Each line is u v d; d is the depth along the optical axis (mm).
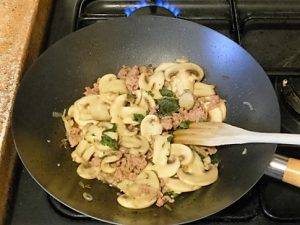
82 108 428
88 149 400
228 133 387
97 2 521
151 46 463
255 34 495
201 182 375
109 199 372
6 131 389
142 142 407
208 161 396
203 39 450
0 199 370
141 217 351
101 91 444
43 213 369
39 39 490
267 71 437
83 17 491
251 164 372
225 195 358
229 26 492
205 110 428
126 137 411
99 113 429
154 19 450
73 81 442
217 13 514
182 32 454
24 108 392
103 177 387
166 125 416
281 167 350
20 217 368
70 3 525
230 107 430
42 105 410
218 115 424
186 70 449
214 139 390
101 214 346
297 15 499
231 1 498
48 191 351
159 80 451
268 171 356
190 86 445
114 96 440
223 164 394
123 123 424
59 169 386
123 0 520
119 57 463
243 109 419
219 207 346
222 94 440
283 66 463
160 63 467
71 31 489
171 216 350
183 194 377
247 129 408
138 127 424
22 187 385
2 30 460
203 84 444
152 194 370
